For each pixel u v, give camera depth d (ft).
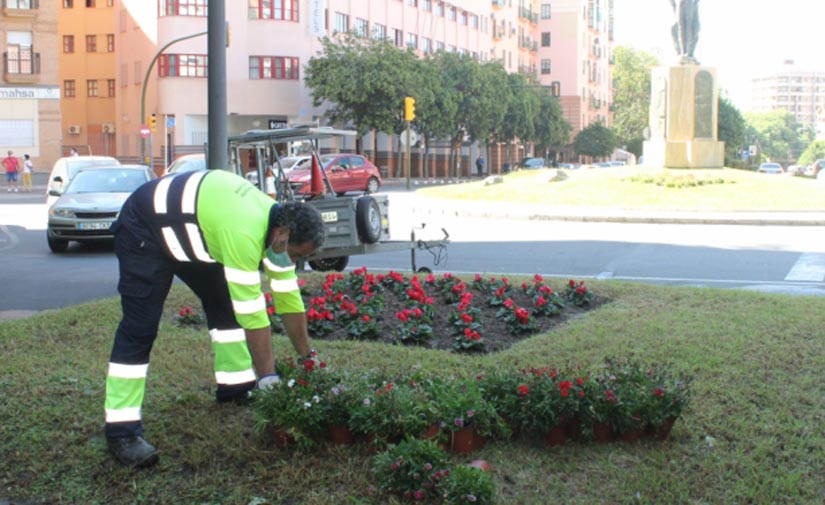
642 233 61.67
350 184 115.55
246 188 15.39
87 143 190.39
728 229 64.80
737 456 14.56
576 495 13.38
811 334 22.85
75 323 26.30
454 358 21.09
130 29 175.94
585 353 21.08
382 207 39.11
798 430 15.66
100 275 42.29
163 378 19.63
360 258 48.42
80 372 20.31
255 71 164.14
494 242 55.98
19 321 26.61
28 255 51.37
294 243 15.31
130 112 178.29
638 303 27.94
